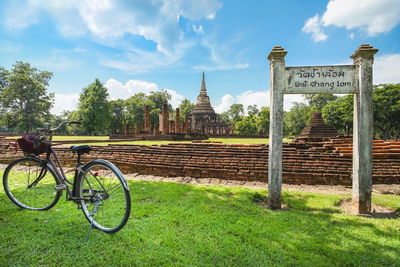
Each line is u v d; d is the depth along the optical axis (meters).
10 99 42.28
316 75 4.06
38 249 2.37
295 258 2.32
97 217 3.21
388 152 6.28
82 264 2.14
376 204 4.36
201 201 4.16
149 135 26.70
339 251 2.46
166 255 2.31
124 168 7.58
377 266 2.21
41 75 49.44
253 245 2.55
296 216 3.50
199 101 65.44
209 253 2.36
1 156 8.35
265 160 6.56
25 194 4.11
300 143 6.81
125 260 2.20
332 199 4.49
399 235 2.86
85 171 2.97
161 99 67.00
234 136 45.53
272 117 4.10
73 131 51.81
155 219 3.20
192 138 30.45
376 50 3.81
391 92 31.12
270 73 4.27
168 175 7.14
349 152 6.32
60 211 3.42
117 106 59.03
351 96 35.25
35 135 3.36
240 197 4.48
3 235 2.60
